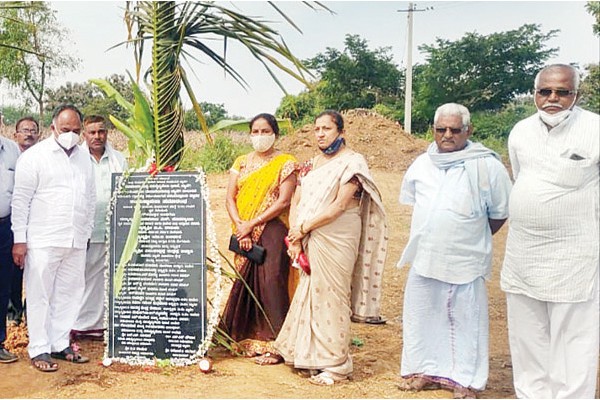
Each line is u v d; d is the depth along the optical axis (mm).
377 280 4758
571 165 3836
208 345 4895
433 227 4242
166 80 5336
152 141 5324
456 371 4316
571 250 3904
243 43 5289
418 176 4414
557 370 4043
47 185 4746
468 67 28906
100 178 5566
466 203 4180
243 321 5199
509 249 4160
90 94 26203
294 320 4730
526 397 4160
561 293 3924
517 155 4105
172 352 4938
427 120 29281
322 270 4555
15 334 5656
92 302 5660
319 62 30578
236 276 5180
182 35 5262
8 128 19016
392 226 12203
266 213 4938
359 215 4664
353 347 5660
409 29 24969
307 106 26219
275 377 4699
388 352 5527
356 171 4488
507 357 5445
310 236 4605
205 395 4316
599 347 4156
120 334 4996
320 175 4602
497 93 28625
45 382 4551
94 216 5418
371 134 21234
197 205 4945
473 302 4238
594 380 3947
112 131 15094
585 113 3904
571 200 3873
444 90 28953
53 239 4762
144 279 4984
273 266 4992
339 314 4586
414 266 4363
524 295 4082
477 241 4238
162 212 4980
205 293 4922
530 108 27719
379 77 30672
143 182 5012
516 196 4023
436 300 4363
